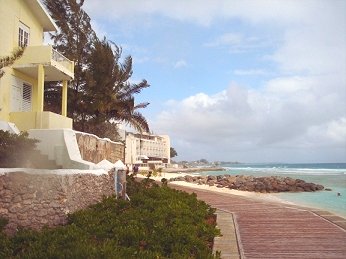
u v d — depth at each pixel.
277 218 14.87
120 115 31.97
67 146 14.90
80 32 29.72
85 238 8.12
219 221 14.10
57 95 28.92
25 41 20.25
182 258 7.50
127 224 9.87
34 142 12.49
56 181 10.38
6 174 9.20
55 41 29.42
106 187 13.92
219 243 10.43
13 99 18.98
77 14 29.62
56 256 6.73
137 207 12.68
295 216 15.38
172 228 9.54
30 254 6.88
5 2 18.23
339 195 33.16
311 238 11.13
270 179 47.44
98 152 19.16
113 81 29.97
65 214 10.48
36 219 9.73
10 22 18.66
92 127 30.92
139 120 33.34
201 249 8.59
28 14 20.64
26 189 9.59
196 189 29.67
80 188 11.63
